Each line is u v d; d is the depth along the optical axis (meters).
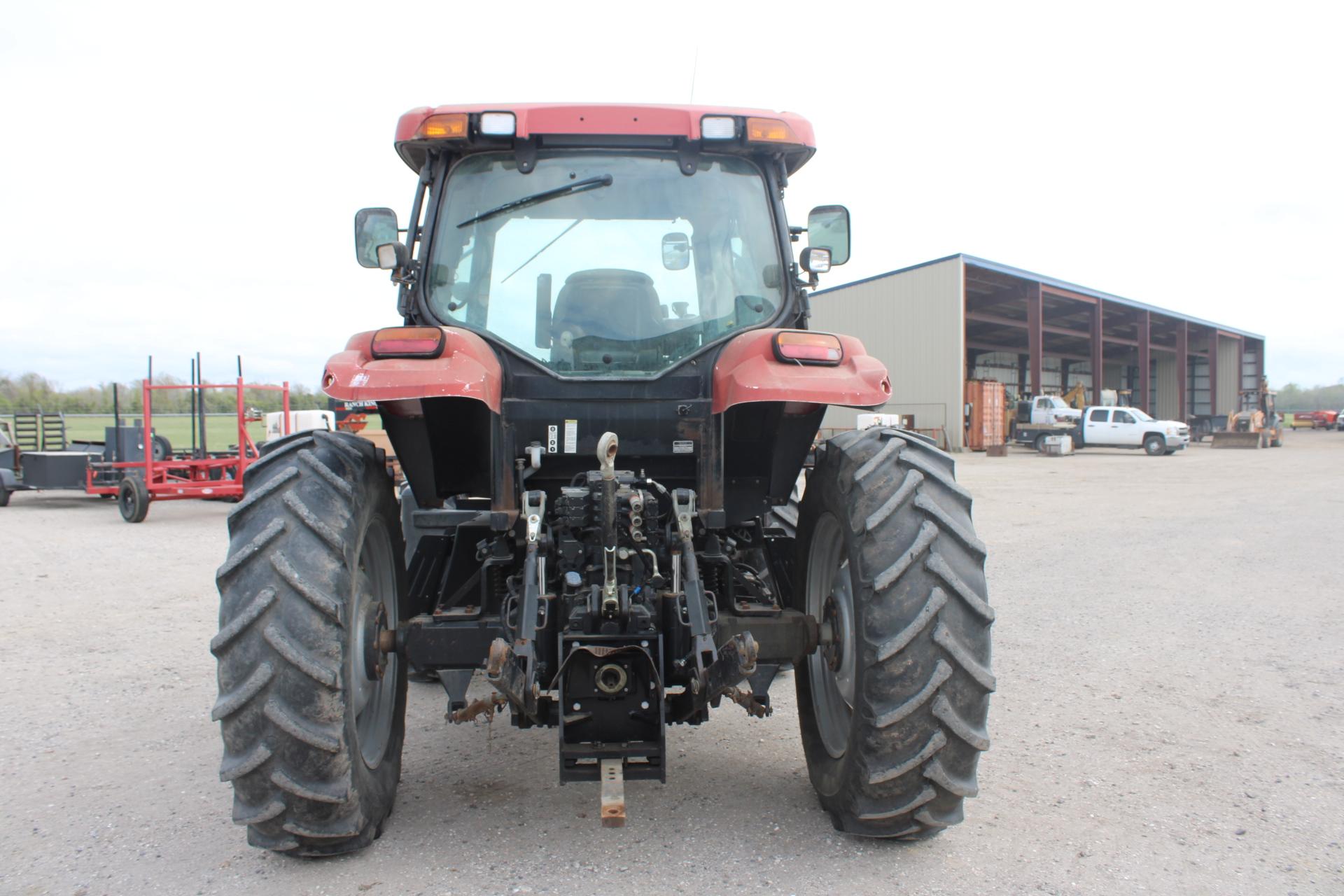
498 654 2.35
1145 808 3.03
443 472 3.27
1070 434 33.22
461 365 2.63
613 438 2.51
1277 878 2.56
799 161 3.47
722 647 2.55
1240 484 17.78
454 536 3.65
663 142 3.31
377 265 3.44
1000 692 4.37
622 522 2.66
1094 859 2.67
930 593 2.47
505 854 2.69
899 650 2.45
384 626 2.88
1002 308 40.62
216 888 2.49
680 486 3.17
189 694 4.40
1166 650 5.12
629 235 3.26
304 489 2.54
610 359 3.16
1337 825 2.90
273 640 2.33
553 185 3.27
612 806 2.30
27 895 2.46
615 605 2.49
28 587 7.35
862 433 3.00
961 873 2.58
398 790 3.20
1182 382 46.38
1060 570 7.85
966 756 2.49
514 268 3.23
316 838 2.49
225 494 12.76
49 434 17.11
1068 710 4.08
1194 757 3.51
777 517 4.38
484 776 3.34
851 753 2.57
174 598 6.90
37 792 3.20
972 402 32.88
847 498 2.70
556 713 2.63
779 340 2.71
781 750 3.63
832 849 2.72
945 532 2.57
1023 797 3.13
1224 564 8.07
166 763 3.49
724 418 3.16
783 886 2.49
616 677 2.46
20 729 3.89
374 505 2.81
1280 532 10.27
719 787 3.23
